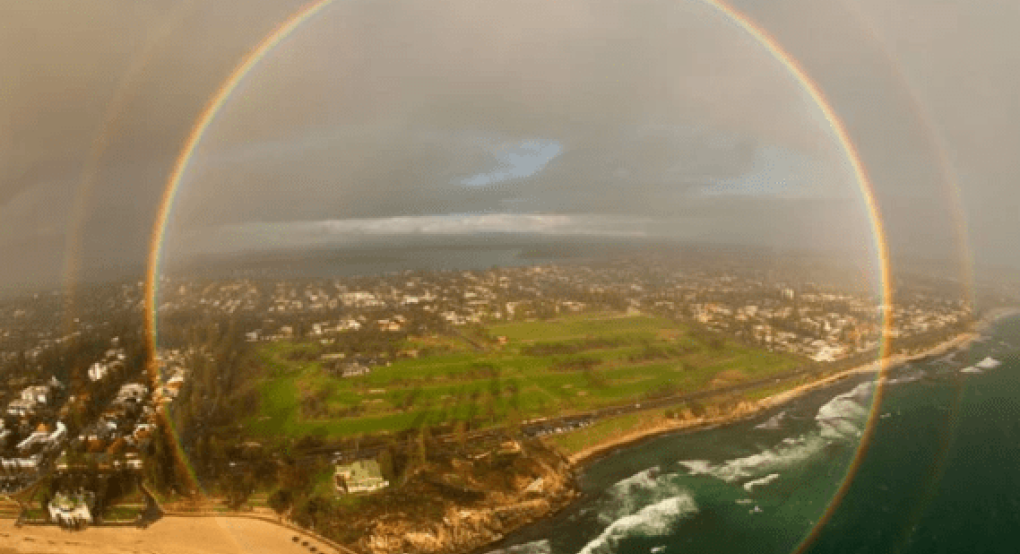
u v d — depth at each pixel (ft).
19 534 459.73
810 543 468.34
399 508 485.97
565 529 485.97
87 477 521.65
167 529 467.52
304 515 475.31
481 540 466.70
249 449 599.57
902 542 467.11
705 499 533.55
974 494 541.34
